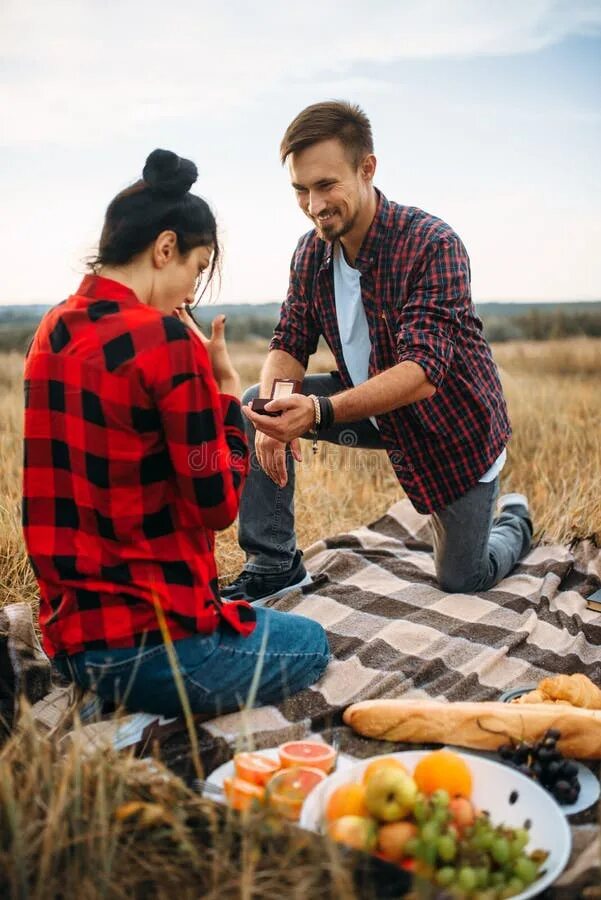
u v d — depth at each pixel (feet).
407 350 11.21
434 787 7.27
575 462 17.94
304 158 11.14
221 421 8.50
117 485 8.23
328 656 10.52
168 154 8.40
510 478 17.37
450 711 8.73
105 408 8.04
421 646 11.27
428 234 11.55
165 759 8.54
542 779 7.98
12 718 9.38
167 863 6.56
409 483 12.33
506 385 26.05
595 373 31.32
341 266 12.35
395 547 14.87
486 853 6.54
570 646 11.38
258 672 8.14
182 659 8.82
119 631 8.57
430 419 11.91
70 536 8.54
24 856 6.40
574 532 14.97
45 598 8.90
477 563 12.69
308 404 10.70
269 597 12.80
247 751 8.50
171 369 8.04
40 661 9.90
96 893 6.29
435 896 5.92
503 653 10.96
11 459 17.90
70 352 8.20
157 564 8.65
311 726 9.36
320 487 16.87
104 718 9.13
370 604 12.59
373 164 11.55
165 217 8.38
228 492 8.59
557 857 6.79
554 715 8.46
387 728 8.88
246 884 6.02
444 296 11.46
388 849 6.63
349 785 7.10
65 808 6.77
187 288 8.77
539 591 12.82
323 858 6.37
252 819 6.73
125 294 8.39
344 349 12.66
